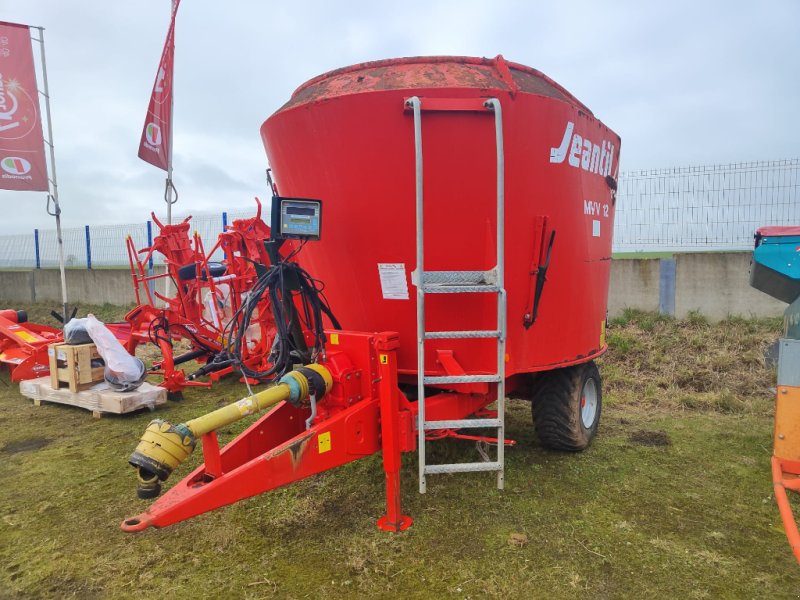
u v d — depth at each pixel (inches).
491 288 114.3
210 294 253.9
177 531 123.6
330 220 127.5
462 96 114.8
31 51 276.7
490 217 119.8
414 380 131.4
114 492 144.3
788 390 104.3
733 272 303.1
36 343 250.8
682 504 132.1
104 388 219.1
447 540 117.3
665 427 188.1
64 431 194.9
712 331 289.6
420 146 109.0
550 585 101.6
